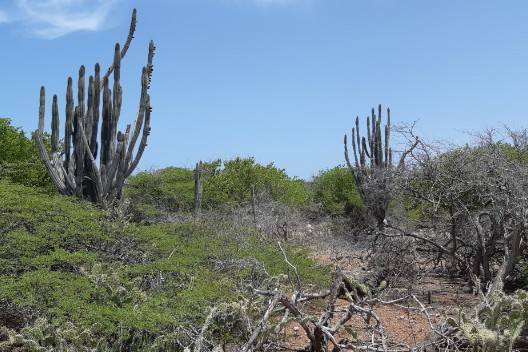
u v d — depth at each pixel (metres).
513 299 4.53
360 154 14.34
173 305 5.50
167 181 16.59
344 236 15.85
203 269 6.97
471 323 4.55
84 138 10.78
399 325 6.95
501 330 4.98
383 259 9.43
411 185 10.20
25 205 7.62
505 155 9.75
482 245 9.27
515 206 8.29
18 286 5.78
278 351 5.66
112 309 5.25
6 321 6.32
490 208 9.79
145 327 4.96
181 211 14.25
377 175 11.36
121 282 5.98
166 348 4.98
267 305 5.63
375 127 14.57
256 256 7.54
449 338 5.11
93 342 4.86
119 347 5.08
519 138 10.34
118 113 11.15
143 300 5.70
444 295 9.16
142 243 7.93
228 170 18.89
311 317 4.92
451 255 9.70
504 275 8.05
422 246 10.84
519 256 8.48
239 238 8.64
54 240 7.22
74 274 6.33
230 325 5.47
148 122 11.12
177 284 6.25
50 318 5.66
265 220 13.88
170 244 7.78
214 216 13.35
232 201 16.73
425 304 8.42
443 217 9.94
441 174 9.54
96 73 11.15
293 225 16.88
